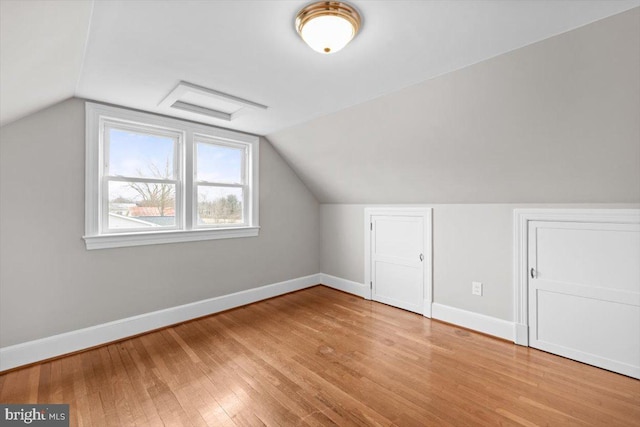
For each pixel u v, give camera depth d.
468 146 2.24
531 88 1.69
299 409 1.65
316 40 1.41
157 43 1.55
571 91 1.60
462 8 1.27
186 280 2.90
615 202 2.00
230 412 1.63
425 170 2.67
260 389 1.83
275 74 1.91
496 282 2.55
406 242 3.21
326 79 1.98
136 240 2.57
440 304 2.92
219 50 1.63
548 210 2.25
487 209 2.59
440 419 1.57
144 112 2.57
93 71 1.85
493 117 1.95
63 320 2.23
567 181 2.06
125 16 1.32
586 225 2.10
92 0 1.17
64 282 2.24
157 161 2.75
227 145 3.27
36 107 2.01
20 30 1.03
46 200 2.16
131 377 1.95
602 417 1.57
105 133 2.47
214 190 3.17
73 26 1.26
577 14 1.30
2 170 2.00
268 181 3.58
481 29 1.42
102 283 2.41
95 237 2.33
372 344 2.41
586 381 1.90
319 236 4.23
